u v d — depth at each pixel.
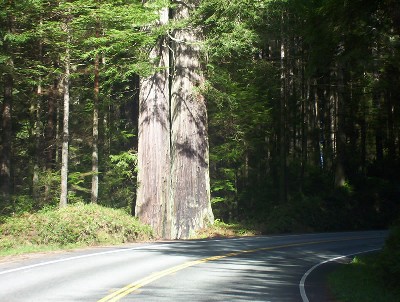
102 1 20.91
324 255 17.72
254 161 41.41
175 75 26.41
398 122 41.25
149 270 12.17
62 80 24.09
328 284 11.44
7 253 15.35
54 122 32.19
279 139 39.97
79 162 32.44
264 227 28.78
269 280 11.61
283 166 34.22
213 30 24.83
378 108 39.69
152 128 25.12
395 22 11.58
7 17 18.69
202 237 24.62
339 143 36.88
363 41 12.95
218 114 30.86
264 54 38.97
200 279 11.12
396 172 41.91
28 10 18.72
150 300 8.54
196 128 25.92
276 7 22.84
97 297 8.68
